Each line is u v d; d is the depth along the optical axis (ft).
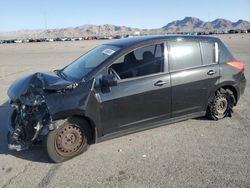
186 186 13.92
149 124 19.08
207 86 20.76
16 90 17.65
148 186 14.05
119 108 17.72
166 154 17.17
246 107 25.44
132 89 17.94
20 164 16.74
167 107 19.36
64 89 16.38
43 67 59.72
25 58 83.51
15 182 14.93
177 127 21.04
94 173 15.46
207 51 20.98
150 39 19.12
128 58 18.22
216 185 13.91
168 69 19.25
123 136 19.76
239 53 75.41
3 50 134.10
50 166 16.40
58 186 14.42
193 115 20.76
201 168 15.47
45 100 16.08
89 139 17.67
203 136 19.49
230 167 15.48
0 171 16.06
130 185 14.20
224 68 21.43
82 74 17.89
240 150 17.40
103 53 19.11
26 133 16.67
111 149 18.03
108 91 17.33
